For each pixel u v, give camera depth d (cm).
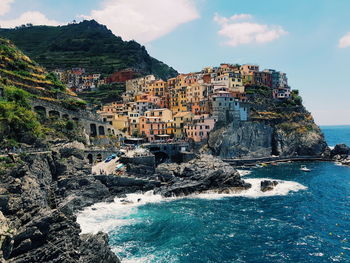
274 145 15188
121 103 16975
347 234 5816
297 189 9062
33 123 7819
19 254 3672
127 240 5481
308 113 17238
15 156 5831
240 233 5844
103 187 7850
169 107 17425
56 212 4175
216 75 17788
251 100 16325
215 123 13812
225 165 9706
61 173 7481
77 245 4106
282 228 6097
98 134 11575
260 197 8325
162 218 6606
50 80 12119
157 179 9044
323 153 15412
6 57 11125
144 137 13638
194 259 4834
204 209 7256
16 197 4297
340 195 8412
